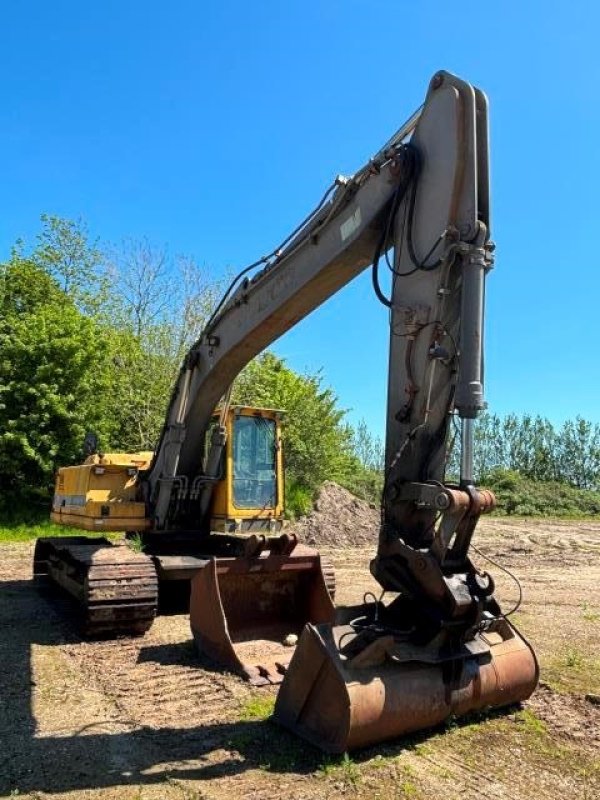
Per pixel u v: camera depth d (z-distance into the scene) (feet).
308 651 14.43
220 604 20.21
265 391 74.79
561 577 40.63
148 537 28.76
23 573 38.27
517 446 127.13
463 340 14.33
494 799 11.94
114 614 22.74
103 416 64.03
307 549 23.35
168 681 18.53
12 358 60.59
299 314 20.58
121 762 13.48
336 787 12.33
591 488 121.90
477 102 15.21
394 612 14.93
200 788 12.35
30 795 12.09
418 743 14.17
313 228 18.58
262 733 14.79
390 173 16.12
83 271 93.56
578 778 12.83
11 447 59.00
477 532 71.20
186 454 27.40
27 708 16.51
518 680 15.84
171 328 78.38
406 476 15.23
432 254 15.11
